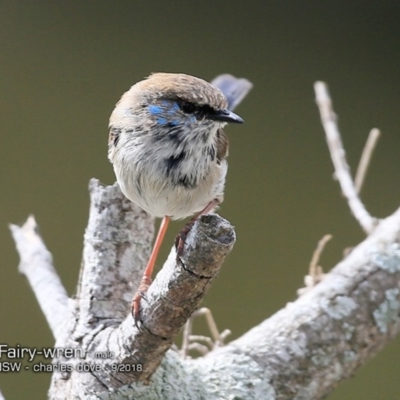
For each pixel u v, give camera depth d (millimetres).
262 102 14227
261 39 14531
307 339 7035
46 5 14406
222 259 5340
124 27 14367
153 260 7062
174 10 14578
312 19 14750
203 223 5281
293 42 14594
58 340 7066
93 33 14273
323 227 13523
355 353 7082
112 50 14195
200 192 6953
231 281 13094
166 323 5859
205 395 6680
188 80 6934
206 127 6840
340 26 14695
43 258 8352
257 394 6742
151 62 14164
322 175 13883
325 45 14594
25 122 13727
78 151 13586
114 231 7137
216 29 14516
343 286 7297
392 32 14680
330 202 13688
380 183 13844
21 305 12680
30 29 14227
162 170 6781
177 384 6668
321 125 14133
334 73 14430
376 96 14367
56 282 8102
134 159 6793
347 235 13477
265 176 13859
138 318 5965
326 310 7164
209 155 6922
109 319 6875
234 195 13648
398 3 14812
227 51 14453
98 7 14438
